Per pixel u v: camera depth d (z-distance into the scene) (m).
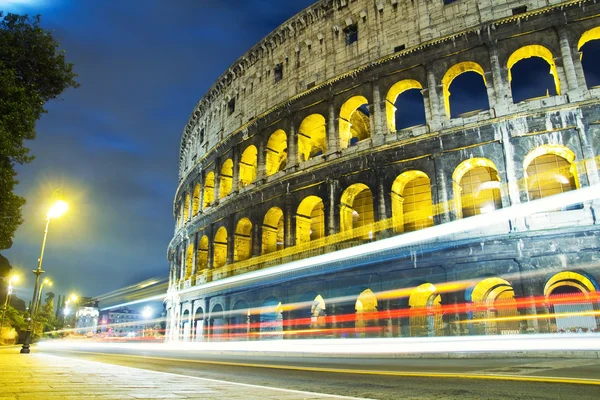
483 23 41.56
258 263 53.03
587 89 37.12
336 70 50.94
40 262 43.12
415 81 45.22
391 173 43.59
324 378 17.05
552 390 12.55
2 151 21.30
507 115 38.84
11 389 11.34
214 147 64.94
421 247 39.78
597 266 33.50
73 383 13.31
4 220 23.69
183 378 15.93
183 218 76.75
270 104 57.78
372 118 46.34
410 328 38.94
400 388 13.73
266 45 60.03
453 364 23.30
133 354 40.94
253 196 55.44
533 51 40.78
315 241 47.47
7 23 24.72
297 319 47.28
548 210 36.09
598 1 38.16
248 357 34.84
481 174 43.22
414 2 46.53
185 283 67.38
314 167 48.84
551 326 33.44
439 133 41.31
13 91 22.62
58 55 25.97
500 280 41.34
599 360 23.88
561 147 37.16
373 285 41.91
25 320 111.69
